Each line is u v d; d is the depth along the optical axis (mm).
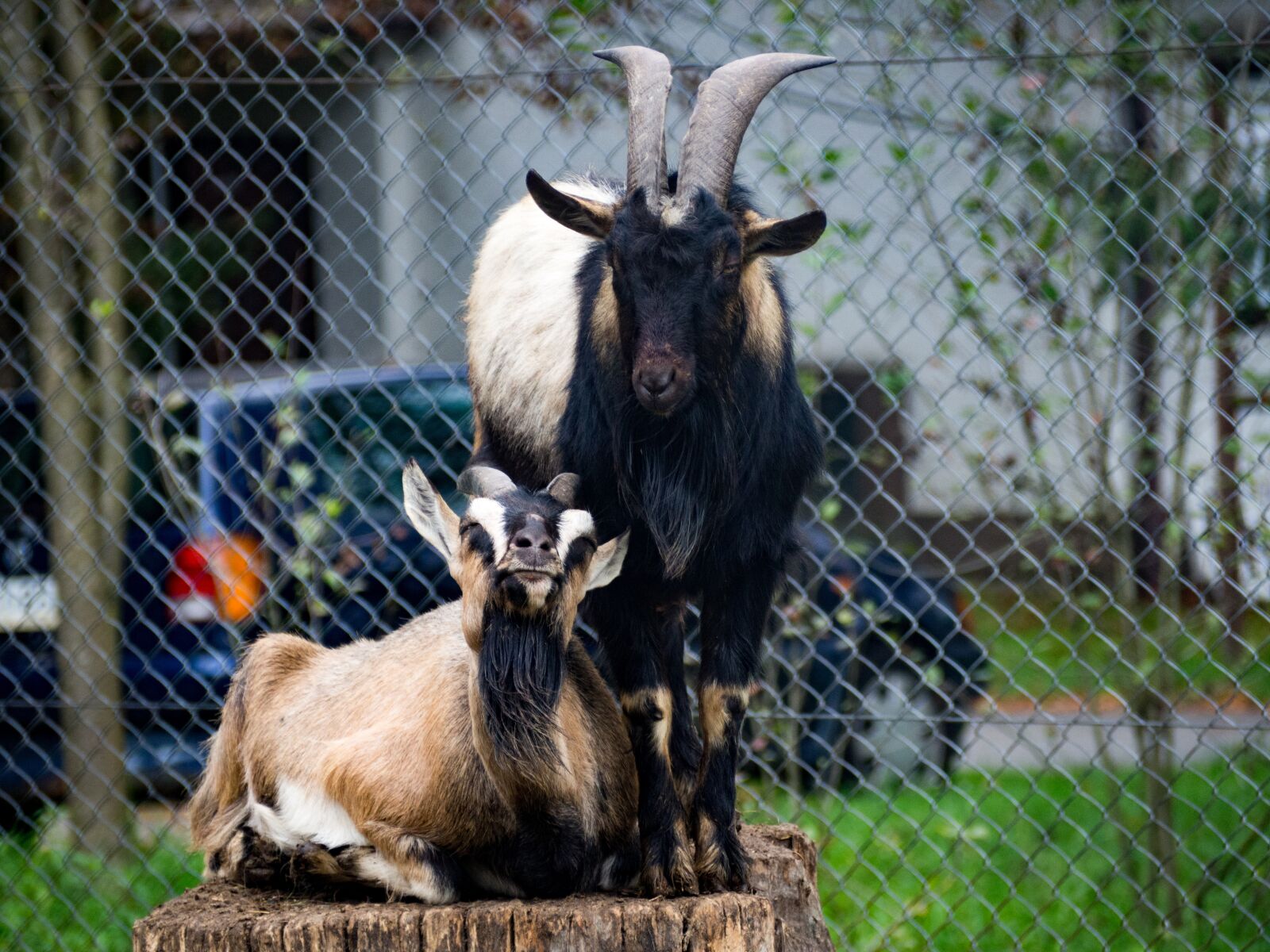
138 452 15469
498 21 12445
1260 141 12766
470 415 14359
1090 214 12172
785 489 8688
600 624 8422
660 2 13117
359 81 12094
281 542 14164
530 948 7570
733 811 8469
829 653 13711
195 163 19484
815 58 8289
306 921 7684
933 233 11695
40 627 15250
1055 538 11789
